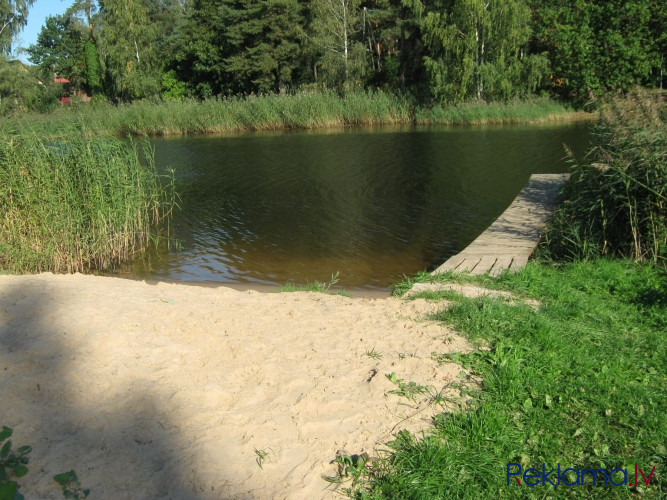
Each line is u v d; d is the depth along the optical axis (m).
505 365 4.37
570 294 6.44
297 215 13.06
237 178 17.80
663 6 29.83
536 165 17.73
